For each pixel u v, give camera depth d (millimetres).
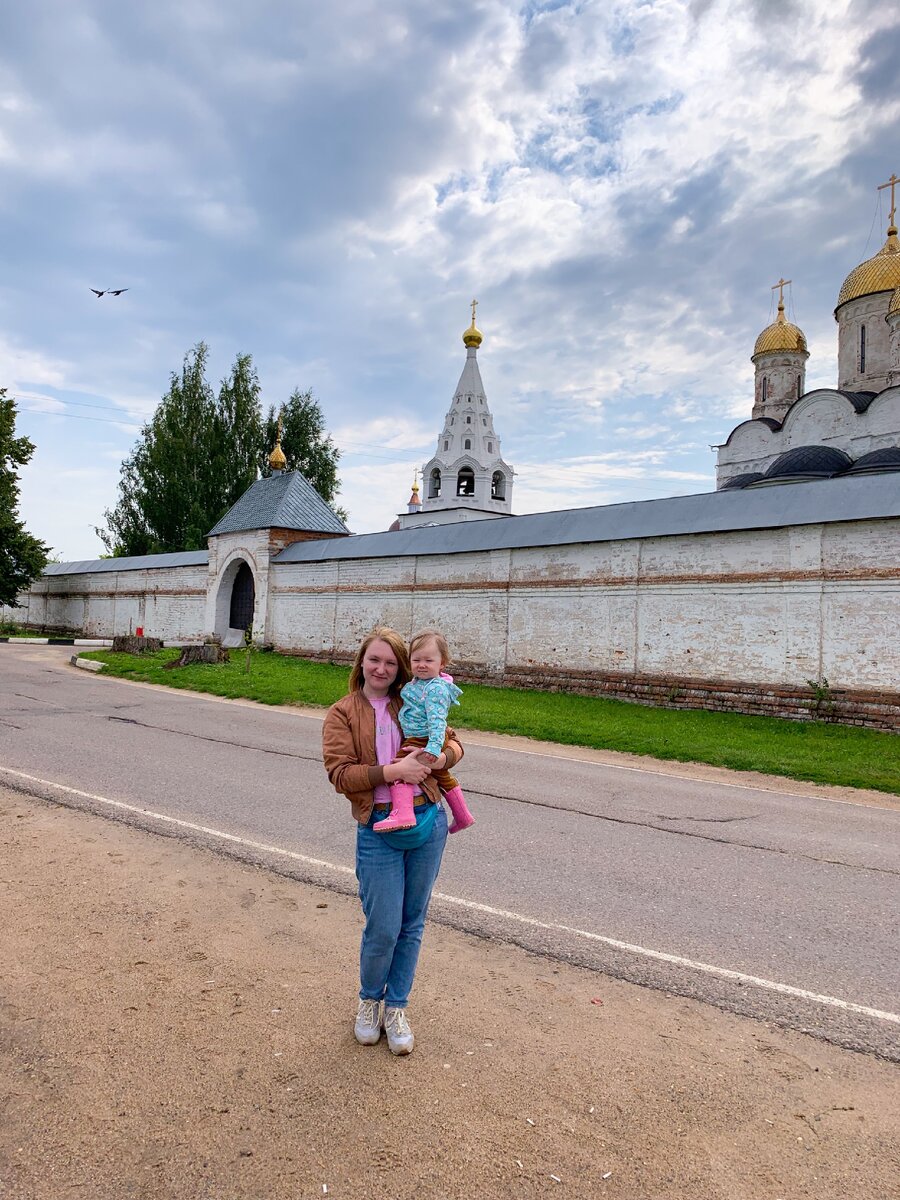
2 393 39125
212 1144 2873
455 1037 3656
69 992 3914
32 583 41844
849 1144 3010
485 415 47906
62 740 10727
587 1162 2848
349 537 26094
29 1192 2621
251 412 48062
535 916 5191
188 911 4996
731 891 5828
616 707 16891
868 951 4836
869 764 11414
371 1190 2678
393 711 3678
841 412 27875
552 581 19688
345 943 4609
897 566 14391
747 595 16281
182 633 33406
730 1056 3600
